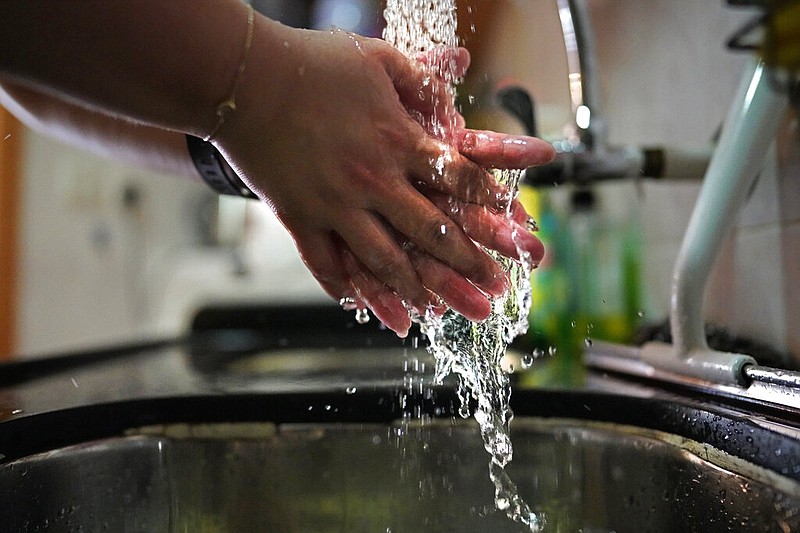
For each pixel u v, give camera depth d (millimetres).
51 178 2025
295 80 412
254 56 398
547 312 944
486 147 473
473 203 479
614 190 997
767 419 429
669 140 857
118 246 2047
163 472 561
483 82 711
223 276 1860
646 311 896
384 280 484
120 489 539
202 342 1410
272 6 762
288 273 1771
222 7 388
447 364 581
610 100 1040
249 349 1228
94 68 375
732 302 699
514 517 563
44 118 741
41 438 508
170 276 2002
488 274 473
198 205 2023
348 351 1159
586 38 779
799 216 587
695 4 774
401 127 449
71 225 2035
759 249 648
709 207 535
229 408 585
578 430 556
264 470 580
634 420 538
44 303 2020
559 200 1059
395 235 480
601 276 994
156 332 1995
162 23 369
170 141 648
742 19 678
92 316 2043
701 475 456
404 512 580
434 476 581
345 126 432
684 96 812
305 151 432
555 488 559
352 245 471
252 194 630
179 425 580
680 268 544
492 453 562
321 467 585
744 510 413
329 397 591
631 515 520
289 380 703
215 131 425
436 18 522
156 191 2057
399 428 587
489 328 527
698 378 531
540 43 1046
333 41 434
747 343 642
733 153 528
